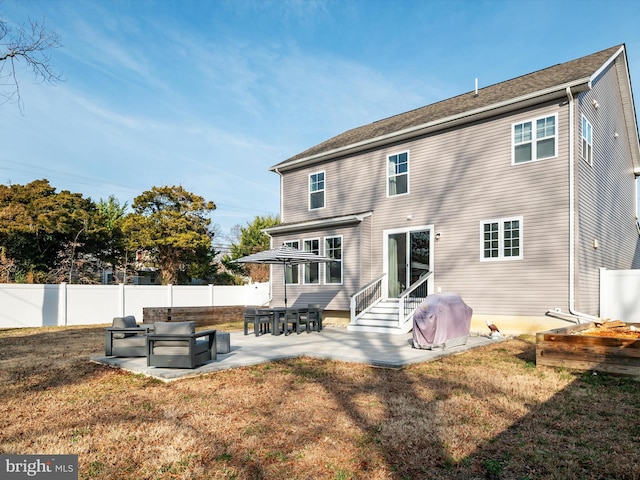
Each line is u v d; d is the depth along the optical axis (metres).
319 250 16.69
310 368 7.77
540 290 11.48
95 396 6.04
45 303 16.81
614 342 6.84
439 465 3.74
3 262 21.67
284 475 3.57
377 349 9.54
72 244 25.44
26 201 26.38
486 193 12.74
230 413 5.20
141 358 8.58
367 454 3.96
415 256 14.52
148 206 30.02
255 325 12.26
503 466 3.70
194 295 21.22
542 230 11.55
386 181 15.40
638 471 3.55
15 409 5.46
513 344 10.34
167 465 3.76
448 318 9.59
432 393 6.02
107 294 18.44
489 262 12.52
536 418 4.92
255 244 35.88
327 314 16.80
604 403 5.46
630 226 17.84
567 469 3.61
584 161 11.80
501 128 12.55
